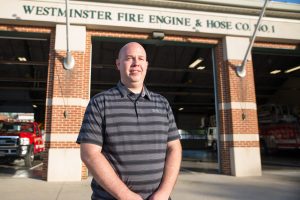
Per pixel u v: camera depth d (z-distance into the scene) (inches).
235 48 479.2
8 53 672.4
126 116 96.3
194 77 935.0
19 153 558.3
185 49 705.6
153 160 95.5
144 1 444.5
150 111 100.3
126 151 93.4
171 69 750.5
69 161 398.3
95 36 448.8
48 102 414.6
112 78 899.4
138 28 445.4
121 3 441.7
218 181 393.4
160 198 90.7
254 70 861.8
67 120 407.2
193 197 294.4
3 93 1064.2
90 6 432.5
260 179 411.2
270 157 871.7
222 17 477.1
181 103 1269.7
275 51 530.9
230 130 461.4
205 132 1469.0
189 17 463.2
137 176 92.7
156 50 703.1
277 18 500.7
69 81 415.8
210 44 493.7
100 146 94.3
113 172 89.7
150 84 945.5
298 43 521.0
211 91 1099.9
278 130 890.7
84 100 425.7
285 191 325.1
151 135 97.1
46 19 419.2
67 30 400.8
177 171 101.8
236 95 465.1
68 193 311.9
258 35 486.0
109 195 93.4
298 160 759.1
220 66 483.8
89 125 95.0
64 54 421.7
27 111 1175.6
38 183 374.9
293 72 893.2
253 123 464.1
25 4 417.4
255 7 482.6
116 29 447.2
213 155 957.8
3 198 286.8
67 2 395.9
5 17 410.0
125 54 105.2
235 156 446.9
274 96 1157.1
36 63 686.5
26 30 429.4
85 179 406.3
